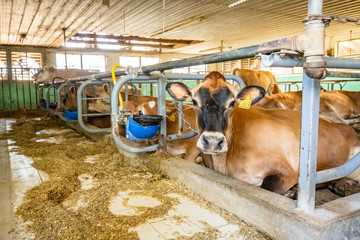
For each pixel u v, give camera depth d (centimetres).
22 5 921
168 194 262
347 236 169
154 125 306
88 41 1636
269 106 545
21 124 748
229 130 250
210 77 248
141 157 350
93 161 383
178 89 261
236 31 1486
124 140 416
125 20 1195
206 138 228
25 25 1189
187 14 1120
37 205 236
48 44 1641
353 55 1521
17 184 297
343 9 1050
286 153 267
